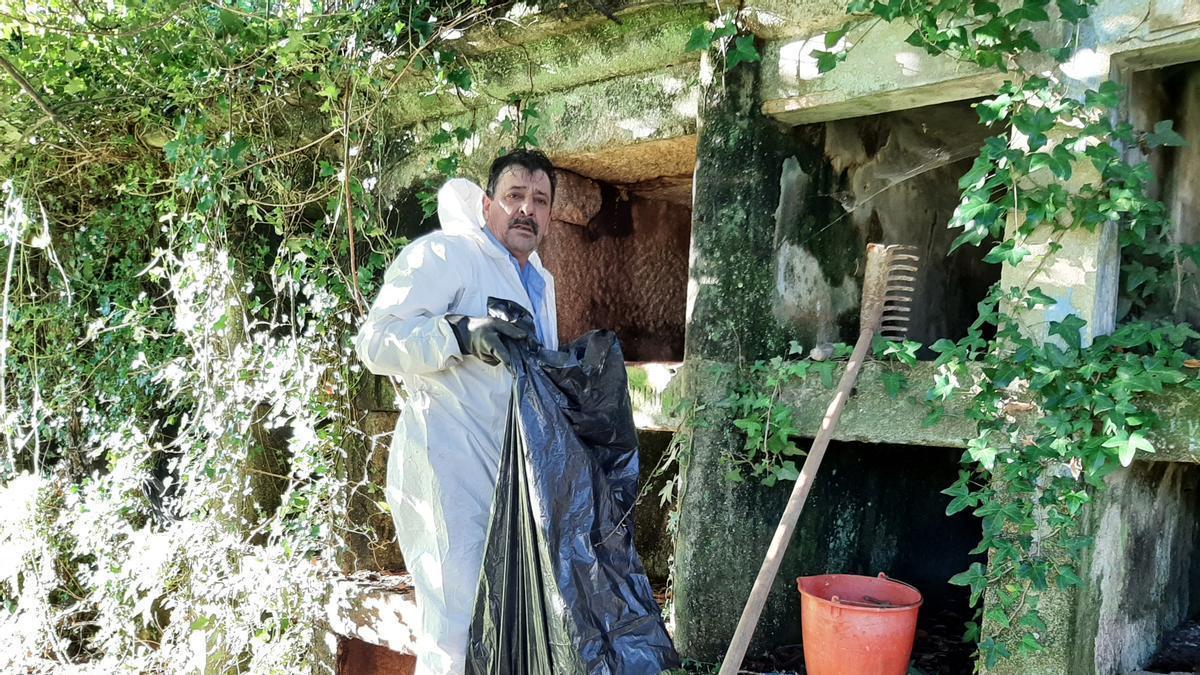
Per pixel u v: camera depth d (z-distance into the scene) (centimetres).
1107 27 230
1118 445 216
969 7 247
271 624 400
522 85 349
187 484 422
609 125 331
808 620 249
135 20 411
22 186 452
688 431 297
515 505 236
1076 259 235
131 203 462
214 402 407
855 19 268
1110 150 225
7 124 432
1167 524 289
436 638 242
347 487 407
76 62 430
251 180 414
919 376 258
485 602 236
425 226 392
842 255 314
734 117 291
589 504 235
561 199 369
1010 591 237
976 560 373
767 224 292
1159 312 253
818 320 308
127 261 471
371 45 359
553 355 237
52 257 443
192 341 413
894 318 262
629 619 239
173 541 404
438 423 251
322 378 402
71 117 432
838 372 270
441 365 239
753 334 291
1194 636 291
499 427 253
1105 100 223
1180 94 257
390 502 257
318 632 402
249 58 393
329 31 352
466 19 341
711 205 294
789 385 281
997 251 238
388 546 425
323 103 383
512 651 235
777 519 300
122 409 464
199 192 417
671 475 403
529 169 265
